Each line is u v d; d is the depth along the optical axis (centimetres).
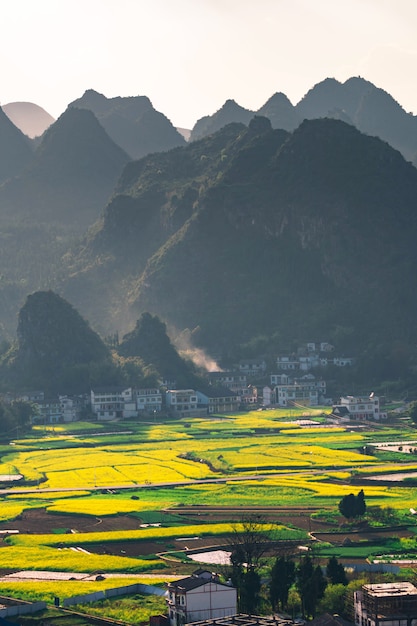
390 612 19525
